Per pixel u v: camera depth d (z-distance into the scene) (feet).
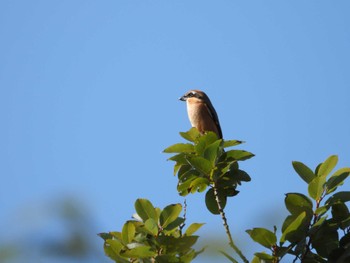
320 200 19.76
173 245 18.34
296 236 18.70
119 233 19.19
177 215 18.60
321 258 19.04
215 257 18.28
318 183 19.74
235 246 18.02
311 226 18.95
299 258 18.84
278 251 18.20
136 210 19.08
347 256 17.83
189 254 17.69
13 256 12.67
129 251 17.54
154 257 18.02
